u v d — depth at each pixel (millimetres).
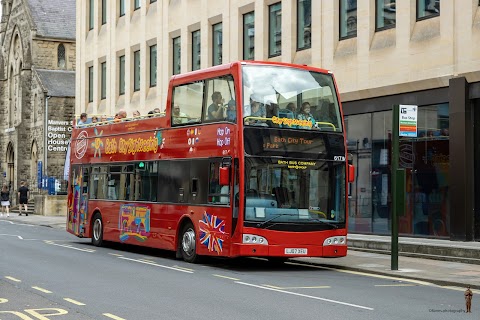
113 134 24359
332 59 26672
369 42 25266
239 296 13273
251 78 17828
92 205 25469
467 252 19469
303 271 18031
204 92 19219
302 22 28406
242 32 31406
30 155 62750
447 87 22703
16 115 66125
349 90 25938
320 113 18344
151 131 21797
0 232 32531
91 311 11414
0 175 68750
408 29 23766
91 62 45594
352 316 11250
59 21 64000
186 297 13070
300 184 17766
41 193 57000
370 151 25641
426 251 20703
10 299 12555
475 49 21594
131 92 40656
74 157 27422
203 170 18969
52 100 58969
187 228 19719
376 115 25438
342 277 16812
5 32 68438
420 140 23750
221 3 32625
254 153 17453
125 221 23031
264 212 17375
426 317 11297
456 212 22125
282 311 11617
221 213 18031
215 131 18547
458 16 22125
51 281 15078
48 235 30953
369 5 25281
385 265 18875
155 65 38531
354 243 23359
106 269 17625
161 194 20984
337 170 18234
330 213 18016
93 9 45719
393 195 17656
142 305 12094
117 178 23859
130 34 40656
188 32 35375
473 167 22125
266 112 17719
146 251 23547
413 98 23906
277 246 17359
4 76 68750
